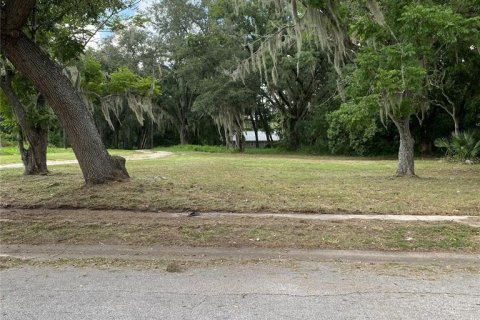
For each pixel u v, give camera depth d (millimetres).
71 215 8922
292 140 44094
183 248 6633
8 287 4922
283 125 45844
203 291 4781
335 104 37438
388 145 35094
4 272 5496
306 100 42125
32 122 14969
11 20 9922
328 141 38562
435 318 4035
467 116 30031
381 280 5180
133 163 22141
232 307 4312
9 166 19969
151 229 7637
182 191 11383
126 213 9156
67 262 5930
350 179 15164
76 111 11320
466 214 9148
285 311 4207
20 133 15570
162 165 20641
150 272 5484
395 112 14695
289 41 18641
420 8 11609
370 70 13008
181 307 4312
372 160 29078
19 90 14984
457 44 15328
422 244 6785
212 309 4258
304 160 27906
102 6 12953
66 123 11383
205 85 40312
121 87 18859
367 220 8508
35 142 15344
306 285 4988
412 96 14852
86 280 5168
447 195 11383
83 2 12211
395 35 13188
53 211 9367
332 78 35375
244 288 4887
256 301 4480
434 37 13406
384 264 5871
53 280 5168
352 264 5871
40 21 12820
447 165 22469
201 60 41125
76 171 16609
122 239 7082
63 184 12398
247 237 7156
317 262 5961
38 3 12102
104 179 11711
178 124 55500
